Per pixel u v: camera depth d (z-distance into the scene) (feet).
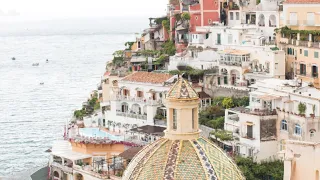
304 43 403.95
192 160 154.51
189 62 455.22
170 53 524.11
